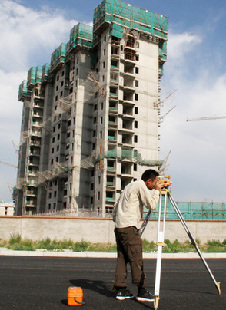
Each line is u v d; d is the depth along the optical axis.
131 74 73.12
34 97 99.69
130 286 5.43
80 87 78.19
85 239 24.84
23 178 97.44
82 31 80.88
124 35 74.38
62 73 92.19
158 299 3.87
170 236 24.52
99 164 67.00
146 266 9.59
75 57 82.50
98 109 72.31
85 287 5.06
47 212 84.19
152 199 4.33
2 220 23.69
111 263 10.27
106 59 72.44
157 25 80.25
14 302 3.72
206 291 4.91
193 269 8.76
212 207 45.72
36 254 14.16
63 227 24.66
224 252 16.61
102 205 64.00
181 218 4.69
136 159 68.12
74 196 71.50
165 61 87.75
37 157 96.19
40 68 101.62
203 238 24.72
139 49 77.31
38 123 98.69
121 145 69.12
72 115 77.88
